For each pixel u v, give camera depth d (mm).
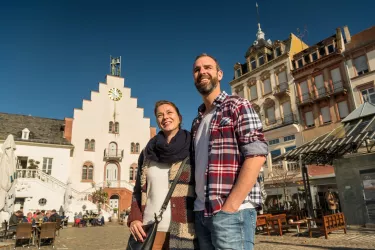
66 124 36312
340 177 14125
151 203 2787
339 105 26359
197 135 2559
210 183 2107
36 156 32344
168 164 2848
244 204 2031
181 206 2568
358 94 25109
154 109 3090
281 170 27578
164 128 2910
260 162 1990
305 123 28516
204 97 2617
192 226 2504
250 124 2078
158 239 2615
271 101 31719
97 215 26984
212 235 2029
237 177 2082
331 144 12492
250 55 35062
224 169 2105
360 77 25078
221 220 1959
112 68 42781
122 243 12922
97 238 15039
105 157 37156
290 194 24859
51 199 27031
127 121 40188
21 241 12945
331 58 27234
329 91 27031
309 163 15406
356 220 13297
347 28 27266
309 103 28062
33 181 26734
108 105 39531
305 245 9688
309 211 14070
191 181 2650
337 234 11688
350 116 13500
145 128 41156
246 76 35031
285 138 29531
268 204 26484
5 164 12961
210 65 2596
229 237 1917
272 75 32094
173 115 2977
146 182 2949
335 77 26891
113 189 34844
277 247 9547
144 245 2443
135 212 2910
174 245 2457
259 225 13297
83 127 37094
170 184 2744
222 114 2297
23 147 31922
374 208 12773
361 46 25172
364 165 13344
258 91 33375
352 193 13602
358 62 25609
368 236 10672
